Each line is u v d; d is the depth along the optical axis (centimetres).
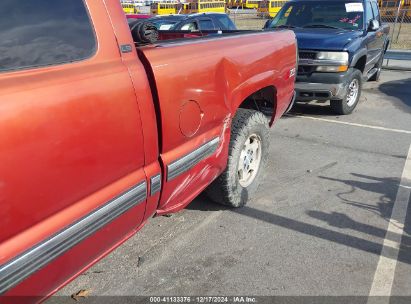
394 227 342
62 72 174
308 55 639
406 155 505
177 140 240
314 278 279
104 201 193
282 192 403
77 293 264
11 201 150
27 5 170
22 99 153
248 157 373
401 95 847
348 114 699
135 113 202
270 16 2761
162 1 2233
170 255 304
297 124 641
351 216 359
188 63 242
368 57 760
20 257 156
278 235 329
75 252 184
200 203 377
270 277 280
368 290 269
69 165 171
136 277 280
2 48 159
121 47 203
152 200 232
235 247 313
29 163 154
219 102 278
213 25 943
